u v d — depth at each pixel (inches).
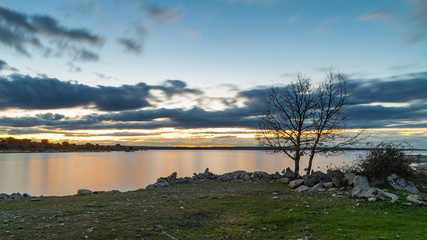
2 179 1742.1
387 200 450.0
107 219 383.2
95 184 1461.6
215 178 910.4
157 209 444.5
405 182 561.9
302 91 853.8
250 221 369.7
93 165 3085.6
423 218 363.3
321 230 325.7
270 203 476.4
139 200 537.3
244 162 2984.7
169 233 328.8
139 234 321.4
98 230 333.7
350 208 424.5
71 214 414.9
